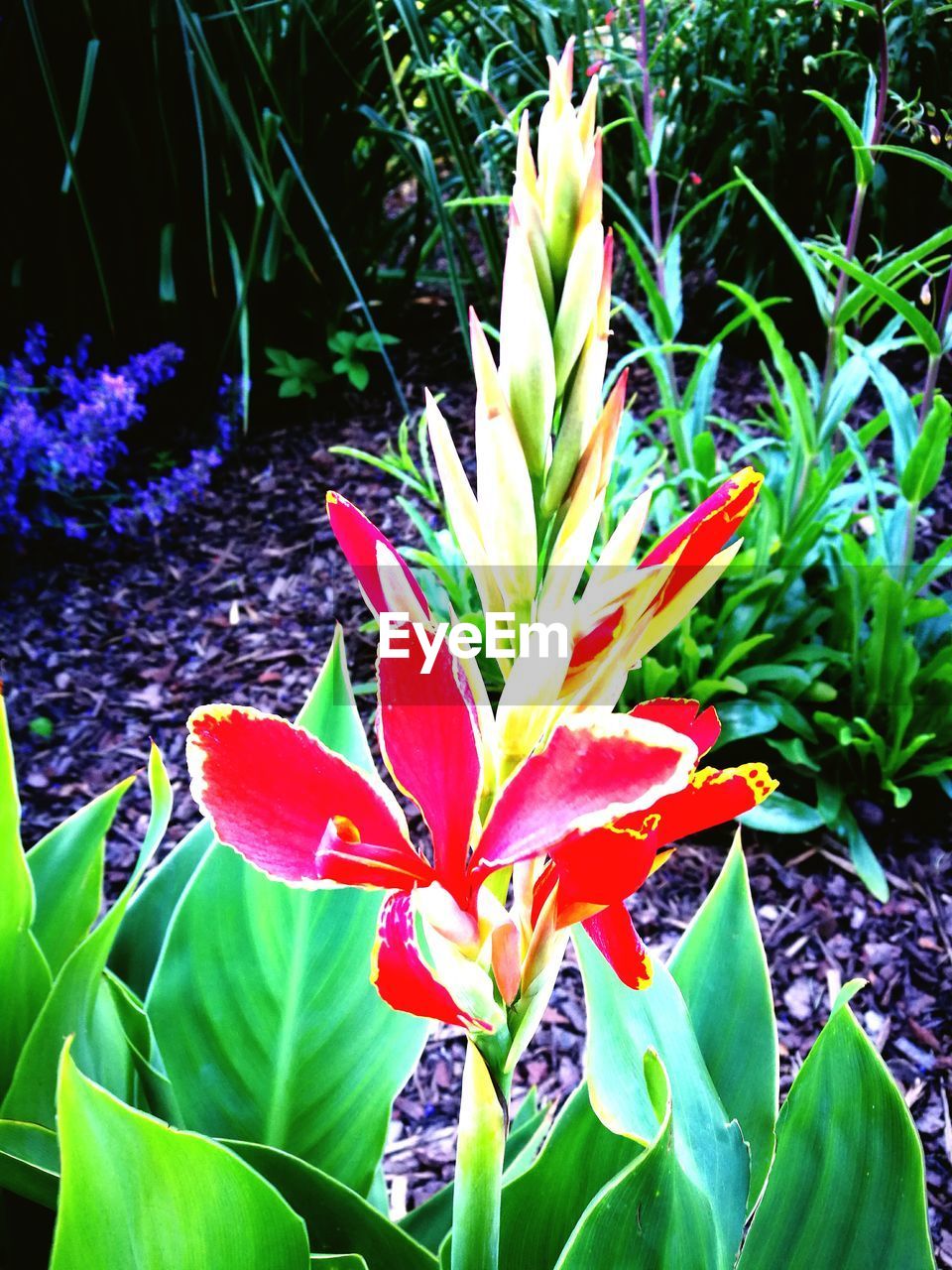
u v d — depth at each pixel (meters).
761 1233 0.47
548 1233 0.50
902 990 1.03
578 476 0.30
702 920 0.58
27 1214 0.54
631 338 1.99
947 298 1.05
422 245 1.99
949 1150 0.90
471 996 0.29
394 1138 0.92
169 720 1.36
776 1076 0.55
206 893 0.57
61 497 1.62
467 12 1.80
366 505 1.69
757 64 1.82
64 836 0.65
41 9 1.48
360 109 1.70
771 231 1.89
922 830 1.19
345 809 0.30
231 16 1.50
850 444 1.16
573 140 0.29
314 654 1.45
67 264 1.73
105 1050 0.58
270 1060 0.56
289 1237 0.40
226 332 1.91
